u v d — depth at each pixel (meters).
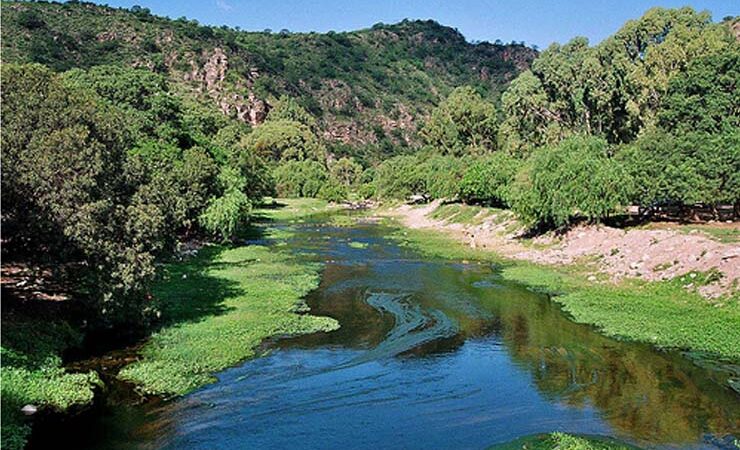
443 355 28.30
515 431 20.25
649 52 72.25
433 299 39.22
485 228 72.94
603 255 48.88
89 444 18.45
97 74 77.44
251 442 19.19
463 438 19.73
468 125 119.94
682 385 24.16
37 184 23.92
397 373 25.88
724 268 37.03
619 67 77.19
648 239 47.44
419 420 21.16
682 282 38.53
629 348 28.80
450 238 70.12
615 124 82.12
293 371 25.78
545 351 28.72
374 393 23.62
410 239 69.62
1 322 24.88
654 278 41.06
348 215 103.75
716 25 74.56
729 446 18.88
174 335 29.14
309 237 71.62
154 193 29.50
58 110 27.03
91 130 27.88
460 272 48.53
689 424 20.56
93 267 25.64
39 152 24.45
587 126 84.12
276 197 134.00
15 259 26.05
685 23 76.31
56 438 18.69
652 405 22.27
